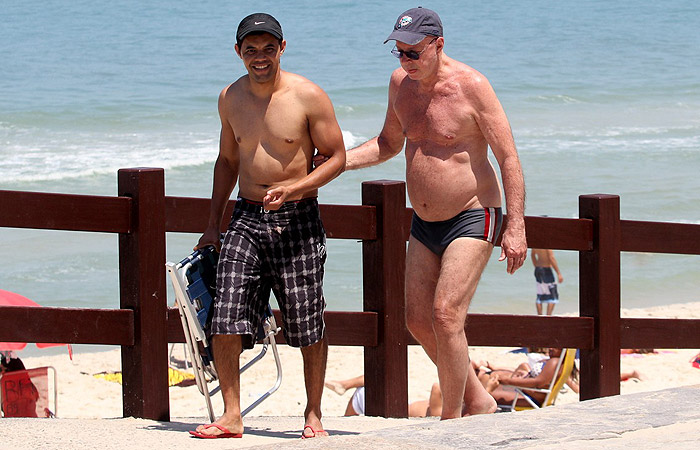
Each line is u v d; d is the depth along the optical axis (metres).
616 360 13.62
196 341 10.04
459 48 115.94
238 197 10.07
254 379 22.20
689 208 43.44
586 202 13.50
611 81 93.88
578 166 53.50
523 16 157.62
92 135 62.19
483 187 10.72
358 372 23.39
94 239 37.91
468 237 10.62
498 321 13.11
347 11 154.62
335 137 9.88
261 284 10.02
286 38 117.94
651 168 53.09
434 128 10.67
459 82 10.58
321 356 10.13
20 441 9.20
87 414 19.77
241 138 9.91
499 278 34.19
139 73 88.06
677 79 95.81
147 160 54.38
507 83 90.81
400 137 11.53
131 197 11.00
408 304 11.08
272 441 9.59
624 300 32.09
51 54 99.88
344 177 46.62
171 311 11.29
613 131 68.06
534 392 17.70
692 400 9.07
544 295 29.48
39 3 159.38
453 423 8.29
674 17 158.50
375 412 12.84
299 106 9.76
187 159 54.59
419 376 22.66
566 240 13.30
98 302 29.61
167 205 11.53
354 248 36.97
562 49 117.25
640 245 13.72
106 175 51.12
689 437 7.62
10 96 73.75
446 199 10.66
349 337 12.55
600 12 166.88
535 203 43.50
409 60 10.45
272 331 10.34
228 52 103.56
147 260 11.00
